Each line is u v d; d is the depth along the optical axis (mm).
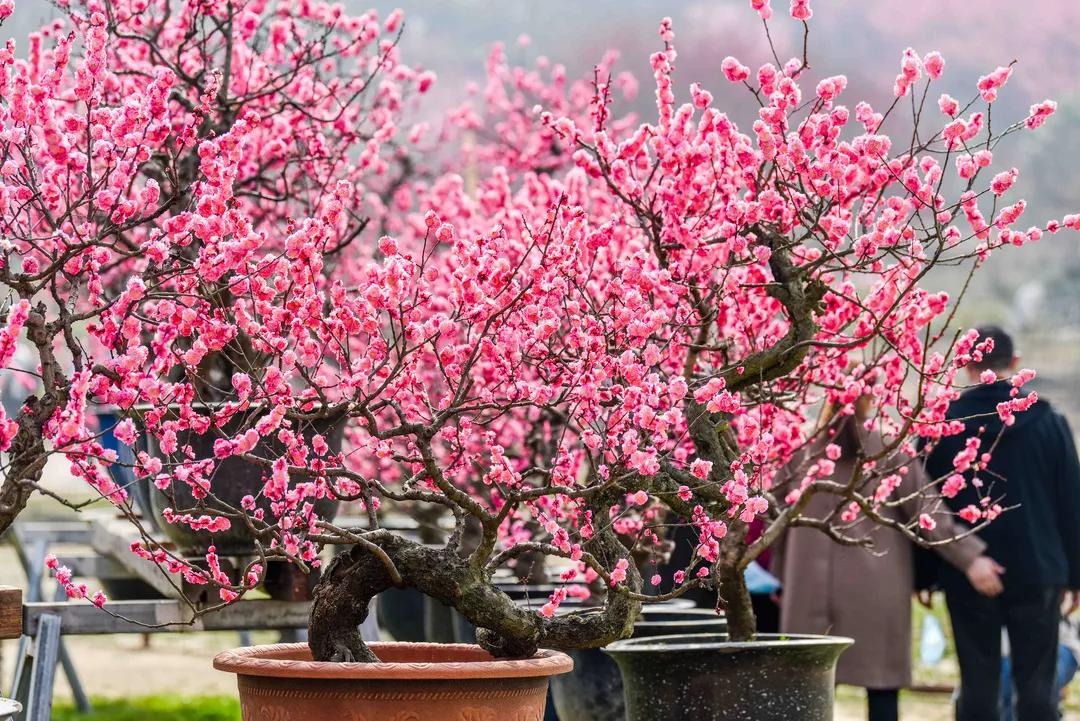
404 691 3701
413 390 4363
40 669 5164
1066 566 7312
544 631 4176
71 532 9406
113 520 8539
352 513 11578
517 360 4141
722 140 4938
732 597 5305
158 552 3988
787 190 4590
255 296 3938
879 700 7266
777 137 4547
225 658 3920
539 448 7090
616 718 6074
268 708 3830
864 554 7250
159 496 5551
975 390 7352
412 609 9672
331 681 3709
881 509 7215
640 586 4391
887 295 5121
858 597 7203
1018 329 34969
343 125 6520
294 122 6551
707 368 5613
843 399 5496
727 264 4699
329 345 4125
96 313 3783
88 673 11516
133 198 5098
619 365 3982
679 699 4957
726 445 5152
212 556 3990
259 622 5656
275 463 3793
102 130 3855
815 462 6422
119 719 8898
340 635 4027
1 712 3590
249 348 5898
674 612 6391
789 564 7398
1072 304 35562
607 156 5008
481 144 10148
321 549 4129
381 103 7129
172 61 6438
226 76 6020
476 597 4000
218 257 3787
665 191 4906
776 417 5730
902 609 7203
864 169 4707
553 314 4133
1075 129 38719
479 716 3766
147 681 11016
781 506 7227
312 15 6508
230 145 3852
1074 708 9898
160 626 4051
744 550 5270
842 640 5066
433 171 9867
